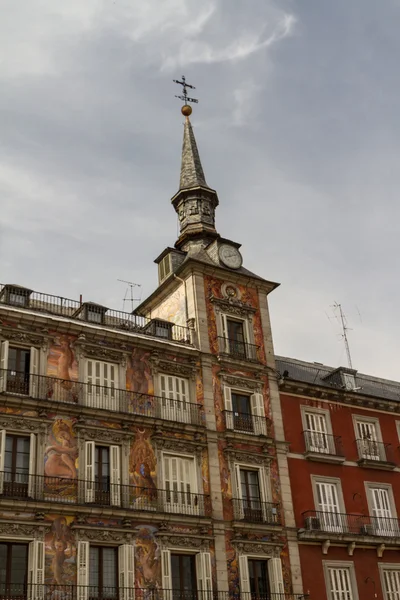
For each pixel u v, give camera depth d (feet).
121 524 104.88
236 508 116.88
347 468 135.23
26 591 94.68
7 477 100.42
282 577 115.96
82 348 114.73
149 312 146.20
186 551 109.40
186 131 172.65
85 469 105.91
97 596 99.76
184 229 154.61
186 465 116.98
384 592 126.11
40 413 105.91
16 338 109.91
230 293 138.10
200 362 127.03
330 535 123.03
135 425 114.01
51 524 99.60
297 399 136.46
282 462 126.52
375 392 157.38
